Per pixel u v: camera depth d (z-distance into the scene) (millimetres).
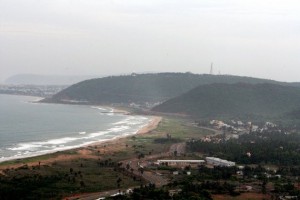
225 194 199500
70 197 196375
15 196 193375
